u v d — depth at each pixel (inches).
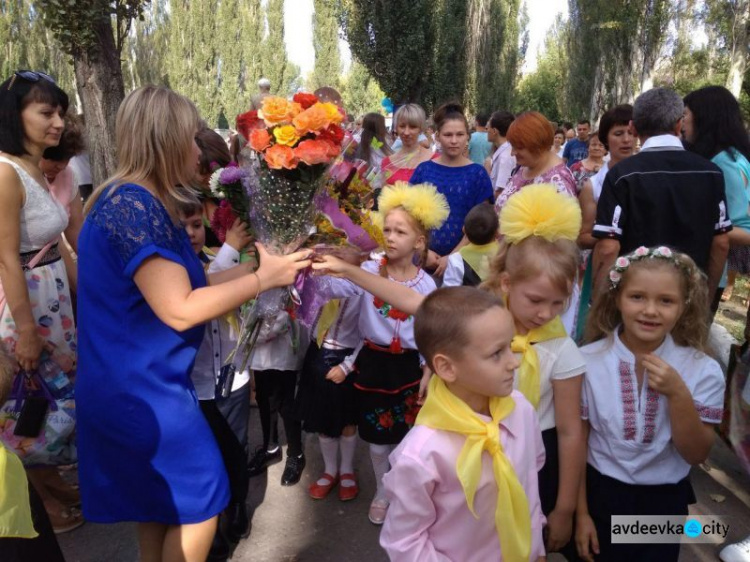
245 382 108.9
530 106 1772.9
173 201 76.2
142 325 72.1
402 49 756.6
